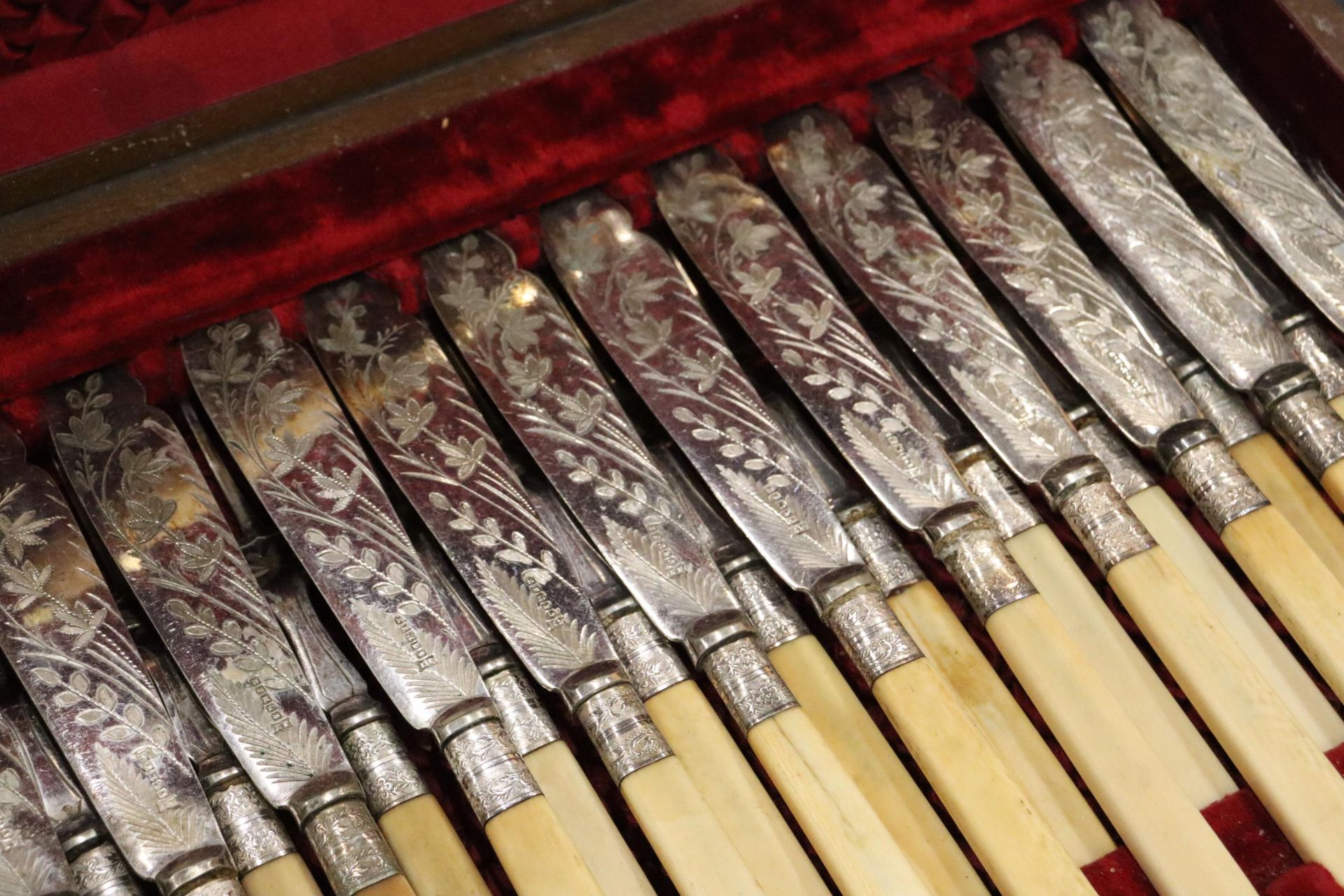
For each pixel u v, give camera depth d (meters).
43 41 0.84
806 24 0.89
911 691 0.84
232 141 0.86
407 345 0.86
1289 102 0.92
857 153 0.90
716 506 0.87
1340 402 0.88
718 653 0.85
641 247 0.88
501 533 0.85
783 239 0.88
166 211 0.85
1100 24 0.92
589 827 0.83
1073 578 0.86
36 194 0.85
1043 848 0.82
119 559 0.84
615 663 0.84
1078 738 0.84
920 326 0.88
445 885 0.82
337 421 0.85
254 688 0.83
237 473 0.86
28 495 0.84
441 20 0.87
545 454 0.86
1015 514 0.87
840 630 0.85
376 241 0.86
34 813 0.81
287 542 0.85
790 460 0.86
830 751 0.84
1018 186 0.90
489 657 0.85
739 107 0.89
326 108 0.86
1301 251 0.89
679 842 0.82
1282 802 0.83
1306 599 0.85
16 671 0.82
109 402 0.85
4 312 0.84
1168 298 0.88
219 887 0.81
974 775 0.83
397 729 0.86
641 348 0.87
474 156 0.87
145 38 0.85
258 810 0.83
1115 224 0.89
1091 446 0.88
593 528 0.85
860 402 0.87
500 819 0.82
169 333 0.85
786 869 0.83
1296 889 0.82
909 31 0.90
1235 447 0.88
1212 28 0.92
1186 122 0.90
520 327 0.87
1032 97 0.91
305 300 0.86
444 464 0.85
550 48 0.88
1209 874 0.82
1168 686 0.87
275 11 0.86
